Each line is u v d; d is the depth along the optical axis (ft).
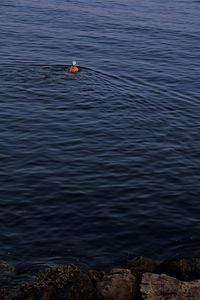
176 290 42.19
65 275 47.24
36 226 56.75
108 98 97.55
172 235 56.75
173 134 83.51
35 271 48.88
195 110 94.73
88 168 70.38
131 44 142.61
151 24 171.12
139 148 77.56
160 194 64.95
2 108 88.89
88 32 154.30
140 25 168.55
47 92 97.86
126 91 102.32
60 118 86.63
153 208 61.67
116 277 44.06
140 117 89.61
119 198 63.36
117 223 58.18
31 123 83.82
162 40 150.10
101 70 114.93
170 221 59.31
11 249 52.49
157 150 77.30
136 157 74.59
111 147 77.30
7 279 47.37
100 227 57.26
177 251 54.13
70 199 62.44
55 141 78.02
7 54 121.60
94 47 136.36
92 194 63.82
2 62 114.11
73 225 57.31
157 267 48.14
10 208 59.82
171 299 41.42
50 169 69.41
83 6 196.24
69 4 198.59
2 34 143.33
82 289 44.32
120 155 74.95
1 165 69.62
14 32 147.02
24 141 77.30
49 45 134.82
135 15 184.44
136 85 106.83
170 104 97.04
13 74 106.42
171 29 165.58
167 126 86.53
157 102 97.60
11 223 57.06
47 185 65.21
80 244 54.13
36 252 52.31
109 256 52.47
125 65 120.78
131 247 54.24
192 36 157.69
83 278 45.34
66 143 77.61
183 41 150.51
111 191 64.80
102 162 72.38
